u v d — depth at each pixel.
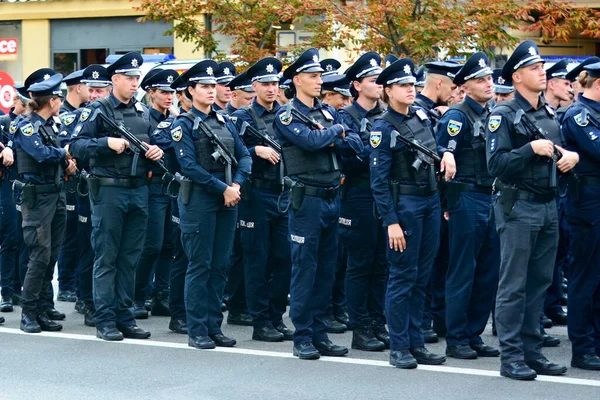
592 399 9.00
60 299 14.63
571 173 10.11
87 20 29.28
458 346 10.75
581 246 10.22
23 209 12.17
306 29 18.19
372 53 11.38
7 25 30.48
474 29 16.69
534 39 21.81
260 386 9.47
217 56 19.02
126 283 11.80
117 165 11.52
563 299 13.04
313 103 10.78
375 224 11.06
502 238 9.75
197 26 19.33
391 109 10.22
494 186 9.85
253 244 11.63
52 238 12.35
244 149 11.38
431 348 11.48
